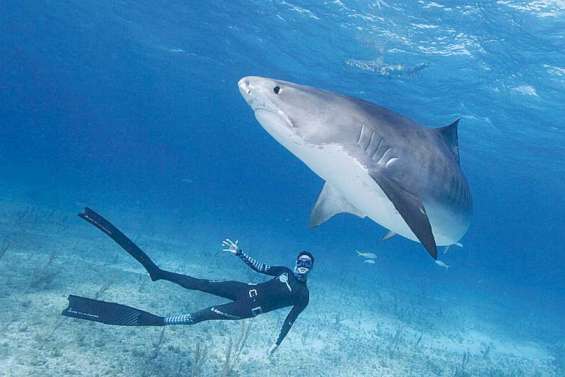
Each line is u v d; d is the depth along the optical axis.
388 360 9.77
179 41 28.75
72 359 6.22
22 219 15.77
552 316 27.62
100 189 46.09
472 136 30.50
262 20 21.23
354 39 20.09
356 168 3.79
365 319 13.35
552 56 16.22
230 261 17.45
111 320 5.75
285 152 90.75
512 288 44.59
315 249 32.19
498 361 12.62
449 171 4.46
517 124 24.81
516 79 19.05
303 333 10.26
